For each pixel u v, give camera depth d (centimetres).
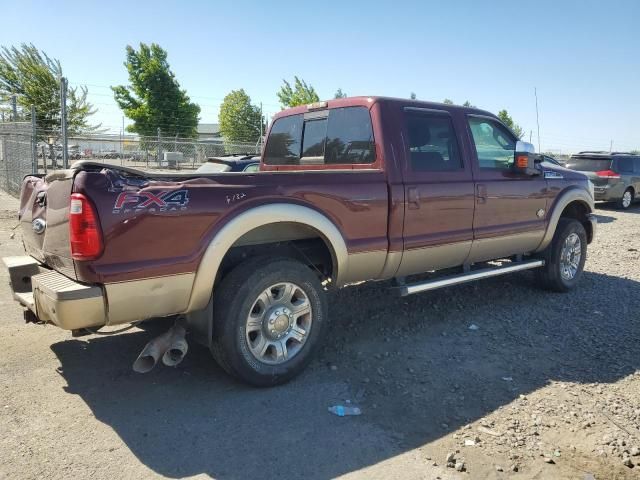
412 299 621
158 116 3650
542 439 334
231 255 412
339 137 511
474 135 542
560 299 639
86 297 322
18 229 977
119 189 329
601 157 1762
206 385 400
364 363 446
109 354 454
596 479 296
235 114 4488
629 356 468
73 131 3588
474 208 525
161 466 300
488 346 488
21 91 3494
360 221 436
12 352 450
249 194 376
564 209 689
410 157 476
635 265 842
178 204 346
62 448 314
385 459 311
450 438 334
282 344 403
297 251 442
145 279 338
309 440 329
